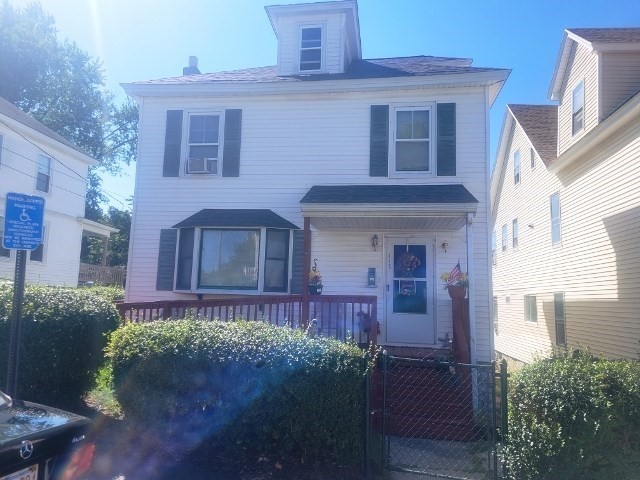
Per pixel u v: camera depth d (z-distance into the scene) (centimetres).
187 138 1117
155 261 1086
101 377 657
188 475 455
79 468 306
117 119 3775
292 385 471
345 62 1209
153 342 499
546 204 1645
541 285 1691
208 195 1093
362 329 841
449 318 1003
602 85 1206
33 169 1806
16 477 265
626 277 1123
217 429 482
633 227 1091
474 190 1008
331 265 1045
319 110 1082
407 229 1040
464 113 1030
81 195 2102
